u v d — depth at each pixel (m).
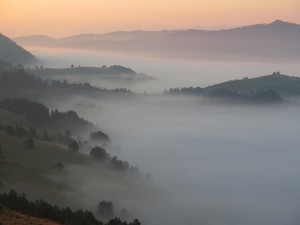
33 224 59.19
